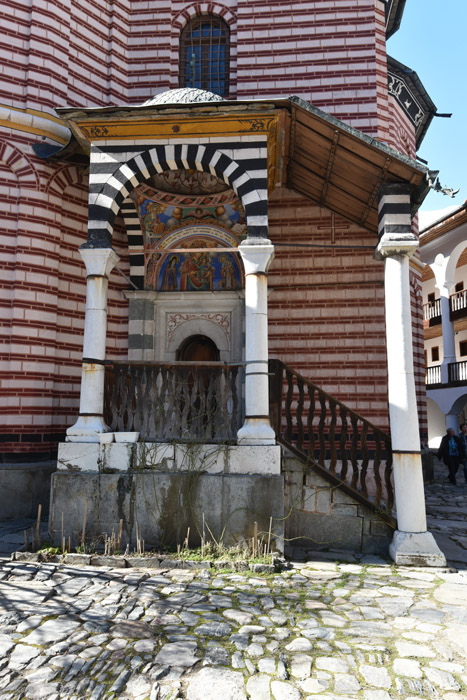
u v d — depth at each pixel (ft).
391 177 21.63
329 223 31.42
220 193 28.02
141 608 14.28
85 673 10.82
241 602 14.92
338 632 13.00
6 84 26.81
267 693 10.16
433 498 36.27
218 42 33.50
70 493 20.11
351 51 31.94
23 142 26.84
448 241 71.26
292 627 13.25
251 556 18.79
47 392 26.21
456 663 11.50
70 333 27.86
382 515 20.90
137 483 20.03
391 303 21.03
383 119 31.58
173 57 32.81
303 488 21.58
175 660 11.37
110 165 22.27
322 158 24.29
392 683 10.64
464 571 18.38
